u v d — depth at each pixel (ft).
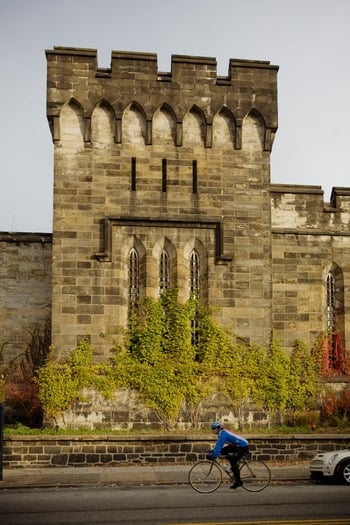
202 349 93.71
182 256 95.25
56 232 92.84
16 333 105.60
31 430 86.58
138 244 95.09
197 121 98.02
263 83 99.30
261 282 95.81
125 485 69.36
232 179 97.35
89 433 86.53
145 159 96.12
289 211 105.60
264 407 93.66
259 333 94.94
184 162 96.78
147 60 97.40
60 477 74.08
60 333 91.25
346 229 106.52
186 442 84.38
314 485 68.59
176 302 94.07
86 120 95.20
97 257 92.84
